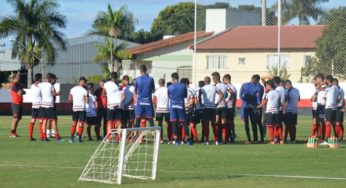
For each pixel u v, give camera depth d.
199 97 45.66
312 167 31.56
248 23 112.06
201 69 98.69
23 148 41.09
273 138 46.31
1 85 124.88
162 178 27.55
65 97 102.56
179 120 44.41
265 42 95.56
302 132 58.00
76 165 32.00
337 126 46.19
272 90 46.06
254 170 30.34
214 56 98.69
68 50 153.88
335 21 73.88
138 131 27.25
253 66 96.19
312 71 77.44
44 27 136.25
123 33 150.00
